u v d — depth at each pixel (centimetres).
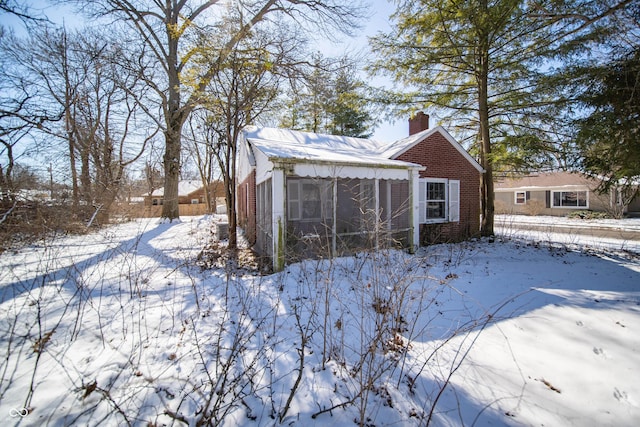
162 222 1803
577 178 2253
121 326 352
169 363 274
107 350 297
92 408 215
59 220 806
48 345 306
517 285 545
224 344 308
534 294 490
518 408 220
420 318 391
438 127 1102
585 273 640
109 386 236
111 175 1550
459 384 250
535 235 1265
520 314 402
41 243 754
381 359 278
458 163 1188
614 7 696
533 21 873
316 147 945
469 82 1179
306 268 629
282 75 1032
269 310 406
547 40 890
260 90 961
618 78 689
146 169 2164
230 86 922
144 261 704
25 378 250
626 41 702
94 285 512
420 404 225
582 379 253
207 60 878
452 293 499
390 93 1149
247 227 1320
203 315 387
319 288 482
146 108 1648
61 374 256
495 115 1098
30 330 314
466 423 206
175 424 201
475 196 1237
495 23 893
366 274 579
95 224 1134
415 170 833
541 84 905
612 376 256
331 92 1226
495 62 1049
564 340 325
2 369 262
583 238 1171
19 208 751
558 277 605
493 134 1181
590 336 333
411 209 840
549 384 248
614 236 1216
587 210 2175
